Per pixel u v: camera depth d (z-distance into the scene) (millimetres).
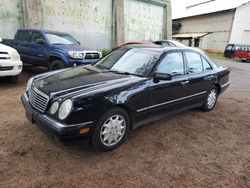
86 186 2678
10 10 10023
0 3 9719
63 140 2922
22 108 4918
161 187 2762
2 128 3908
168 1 17188
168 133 4184
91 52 7723
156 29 17203
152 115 3951
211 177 3027
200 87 4898
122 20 14109
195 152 3609
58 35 8398
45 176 2791
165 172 3047
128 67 4113
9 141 3500
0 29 9938
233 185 2904
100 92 3143
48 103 3098
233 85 9406
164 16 17469
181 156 3457
